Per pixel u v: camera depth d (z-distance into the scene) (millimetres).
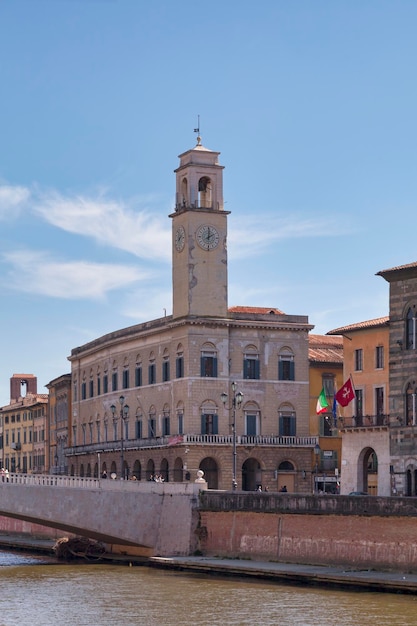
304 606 80188
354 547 92125
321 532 95125
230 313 147500
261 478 146750
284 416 149375
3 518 152625
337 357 155625
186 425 144625
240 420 147000
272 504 99875
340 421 128875
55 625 76500
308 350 153625
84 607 82938
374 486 131875
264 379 148500
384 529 89812
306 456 148875
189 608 80938
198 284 146375
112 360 165750
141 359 157125
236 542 103438
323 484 151250
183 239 147375
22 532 147125
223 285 147375
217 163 148875
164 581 95188
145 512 110500
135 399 158000
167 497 110250
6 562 114688
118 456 161500
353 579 86938
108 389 166875
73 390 183625
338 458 152875
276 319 149250
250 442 145875
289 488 148125
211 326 146000
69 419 188000
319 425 152750
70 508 108688
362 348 128625
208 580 95250
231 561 100938
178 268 148375
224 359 146625
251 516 102125
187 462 143000
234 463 113625
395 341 115812
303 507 96875
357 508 91938
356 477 126250
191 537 107438
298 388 150250
